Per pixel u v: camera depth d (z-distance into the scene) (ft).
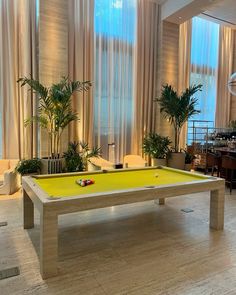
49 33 18.17
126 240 10.55
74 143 19.63
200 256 9.27
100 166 18.92
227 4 23.53
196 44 27.71
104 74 21.91
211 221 11.92
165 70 24.03
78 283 7.57
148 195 9.84
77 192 9.32
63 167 17.31
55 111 16.79
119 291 7.21
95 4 20.98
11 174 16.94
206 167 22.91
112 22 21.84
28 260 8.82
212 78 29.27
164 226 12.12
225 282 7.72
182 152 23.16
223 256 9.29
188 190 10.85
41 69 18.04
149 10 23.30
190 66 26.96
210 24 28.43
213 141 26.40
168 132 24.54
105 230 11.58
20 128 18.89
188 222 12.67
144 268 8.43
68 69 19.63
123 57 22.62
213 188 11.50
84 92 20.52
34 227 11.60
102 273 8.11
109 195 8.96
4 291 7.17
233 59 30.81
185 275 8.05
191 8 21.15
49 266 7.88
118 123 22.94
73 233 11.19
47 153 18.30
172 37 24.13
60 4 18.45
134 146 23.71
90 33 20.59
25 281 7.64
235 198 17.28
